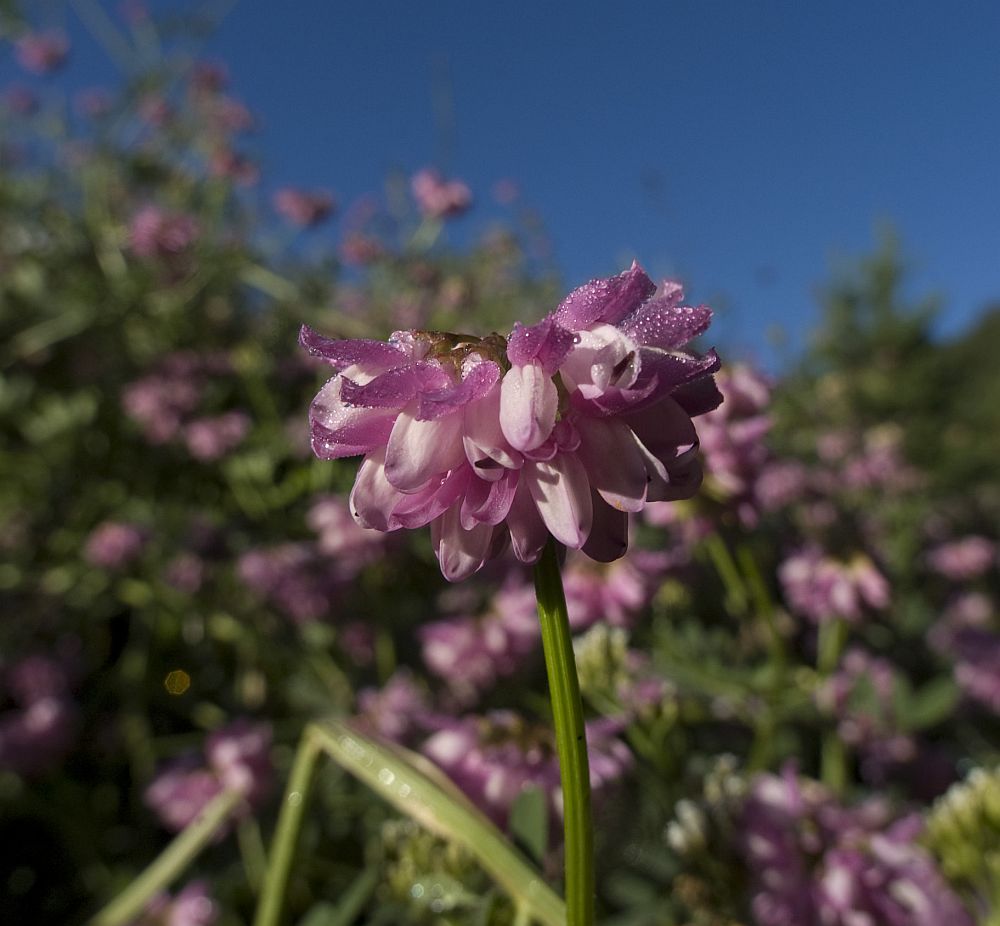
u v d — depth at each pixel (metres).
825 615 0.20
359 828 0.19
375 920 0.14
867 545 0.21
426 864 0.11
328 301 0.43
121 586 0.29
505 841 0.10
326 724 0.12
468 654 0.20
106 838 0.24
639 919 0.15
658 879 0.16
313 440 0.07
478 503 0.07
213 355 0.35
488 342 0.07
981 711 0.25
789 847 0.13
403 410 0.07
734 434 0.16
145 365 0.35
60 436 0.34
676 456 0.07
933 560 0.39
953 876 0.12
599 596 0.18
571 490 0.07
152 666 0.28
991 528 0.54
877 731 0.20
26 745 0.23
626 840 0.16
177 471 0.34
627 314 0.07
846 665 0.24
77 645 0.29
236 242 0.39
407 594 0.28
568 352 0.07
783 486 0.25
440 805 0.10
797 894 0.12
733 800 0.13
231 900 0.19
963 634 0.26
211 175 0.40
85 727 0.27
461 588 0.26
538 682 0.23
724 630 0.23
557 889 0.12
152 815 0.24
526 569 0.24
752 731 0.21
